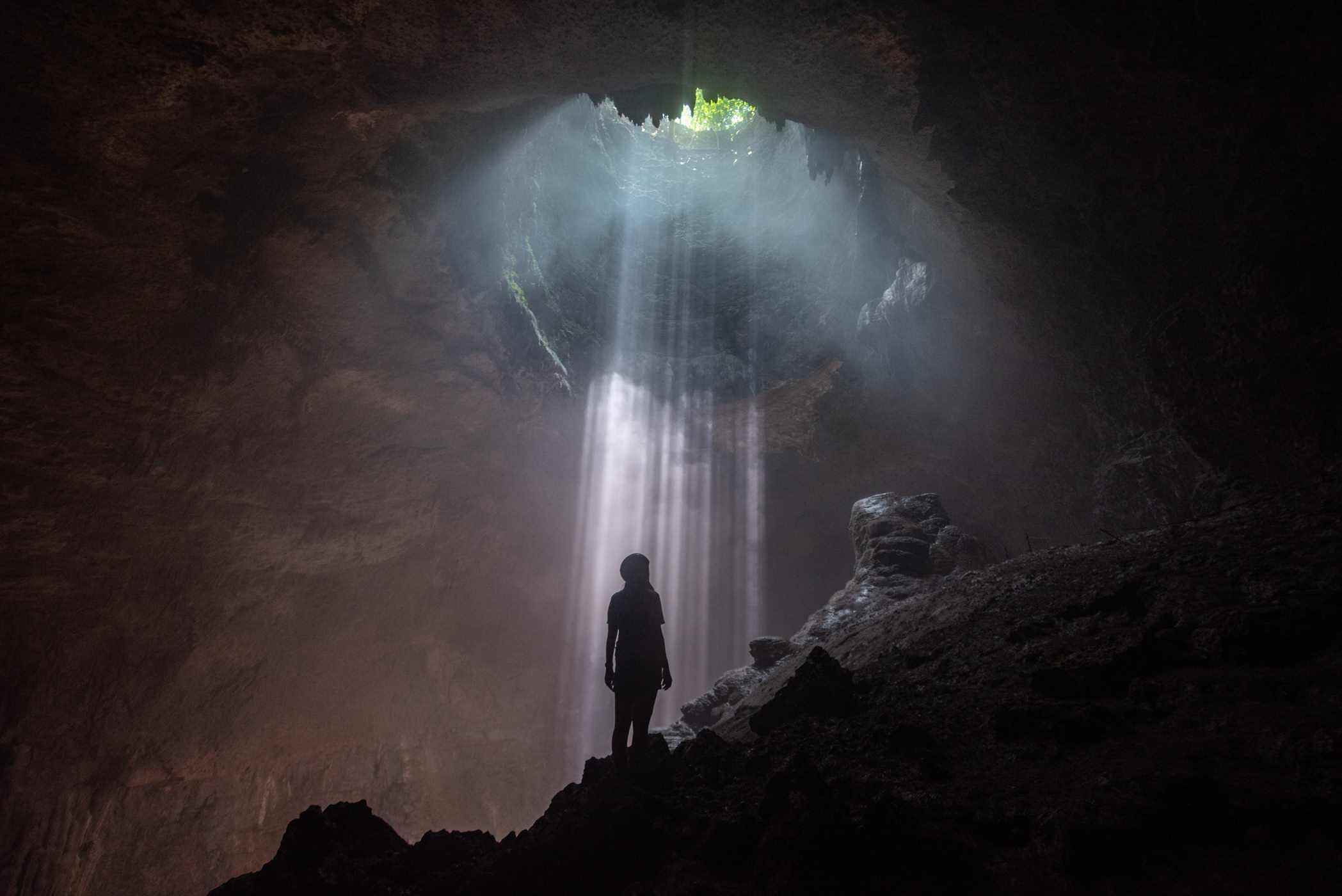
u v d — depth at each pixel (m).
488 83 11.23
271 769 19.78
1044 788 3.42
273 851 19.17
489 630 23.55
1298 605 4.21
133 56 9.23
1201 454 11.95
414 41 10.07
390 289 14.97
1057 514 17.30
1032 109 10.52
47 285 11.52
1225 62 8.75
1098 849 2.70
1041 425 16.23
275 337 14.54
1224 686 3.88
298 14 9.26
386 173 13.13
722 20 9.95
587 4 9.59
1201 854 2.65
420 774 22.31
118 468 14.40
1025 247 12.96
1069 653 5.03
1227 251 10.41
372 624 21.08
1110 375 13.35
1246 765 3.14
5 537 13.97
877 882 2.93
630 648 5.07
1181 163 10.17
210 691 18.22
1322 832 2.60
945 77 10.52
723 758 4.84
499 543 22.30
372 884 3.96
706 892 3.10
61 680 15.87
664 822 3.94
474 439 19.34
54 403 12.91
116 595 16.05
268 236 12.93
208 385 14.31
